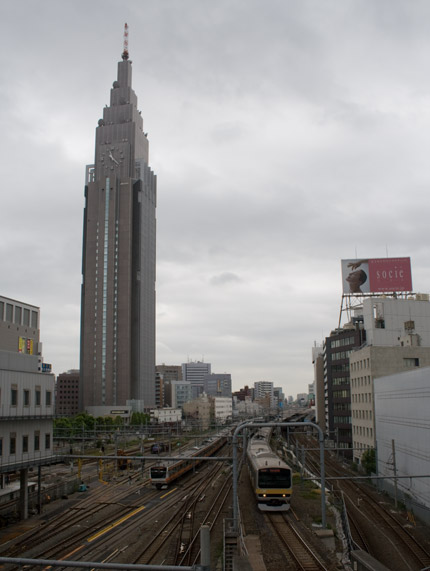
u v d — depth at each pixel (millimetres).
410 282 101000
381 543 36406
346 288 103062
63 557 31016
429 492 46719
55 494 52562
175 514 43781
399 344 95062
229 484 60750
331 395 112750
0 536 37125
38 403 46500
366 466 69062
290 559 27859
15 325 119938
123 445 110875
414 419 52000
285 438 136875
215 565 28766
